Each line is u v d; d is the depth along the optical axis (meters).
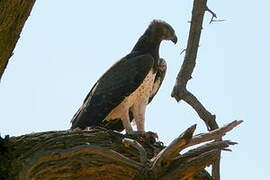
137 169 11.88
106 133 13.22
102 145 12.96
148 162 11.99
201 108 13.51
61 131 12.72
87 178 12.19
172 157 11.55
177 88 13.71
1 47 9.40
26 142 12.16
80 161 12.06
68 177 12.09
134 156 13.23
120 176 12.08
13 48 9.56
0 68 9.59
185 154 11.74
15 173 11.62
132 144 12.23
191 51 14.06
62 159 11.98
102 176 12.18
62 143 12.44
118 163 12.02
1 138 11.99
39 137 12.38
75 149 11.77
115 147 13.09
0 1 9.20
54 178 11.97
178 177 11.66
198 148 11.79
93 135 12.98
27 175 11.30
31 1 9.41
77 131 12.84
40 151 12.09
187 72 13.92
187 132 11.00
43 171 11.83
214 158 11.68
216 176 12.77
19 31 9.50
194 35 14.11
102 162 12.11
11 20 9.31
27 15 9.47
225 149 12.05
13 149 11.98
